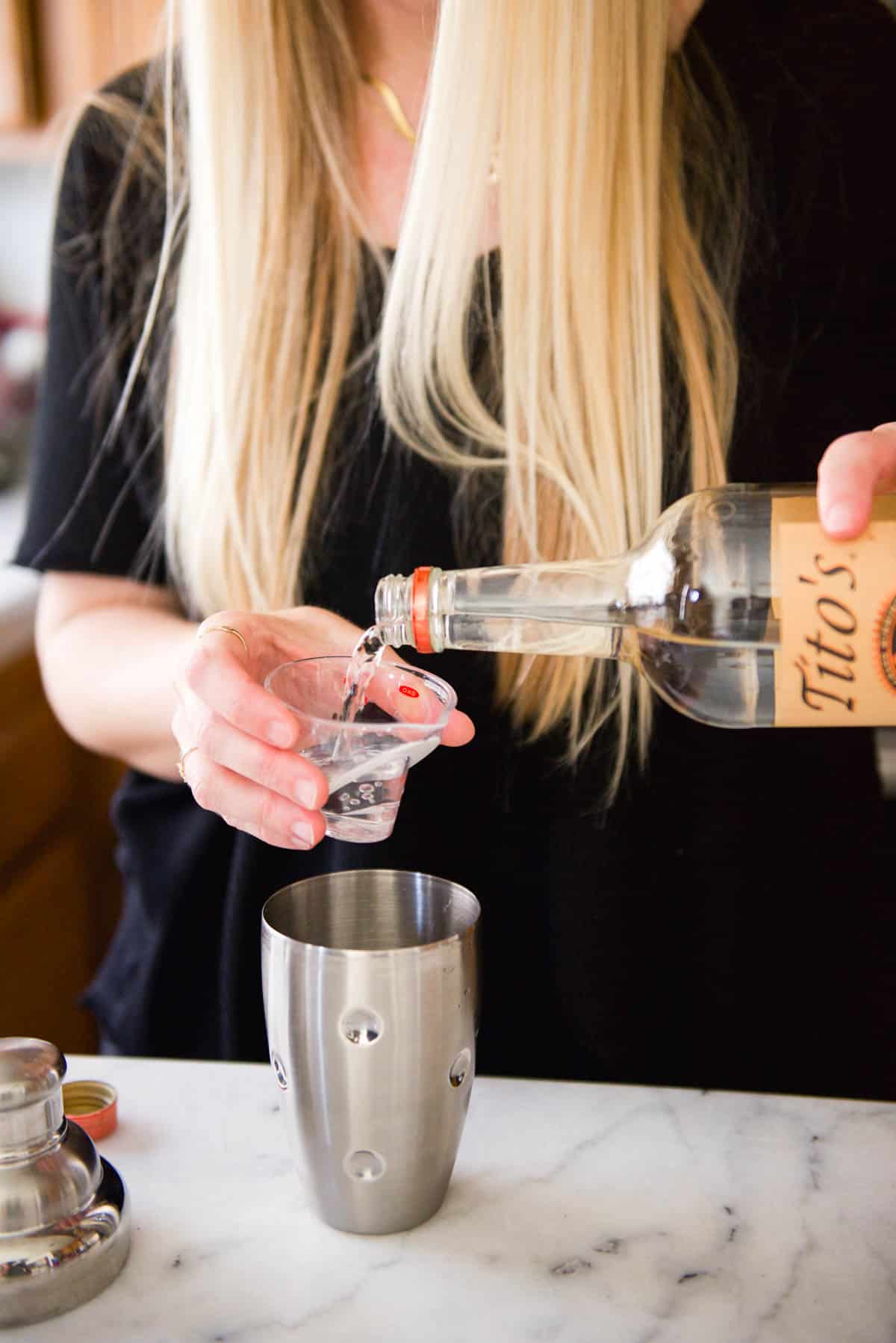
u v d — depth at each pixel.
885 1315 0.58
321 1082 0.61
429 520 1.03
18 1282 0.57
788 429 1.05
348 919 0.71
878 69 1.05
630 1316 0.58
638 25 0.92
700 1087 1.06
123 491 1.12
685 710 0.75
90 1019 2.16
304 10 0.98
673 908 1.04
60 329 1.12
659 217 0.98
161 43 1.08
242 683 0.66
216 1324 0.58
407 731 0.65
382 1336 0.57
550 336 0.97
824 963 1.05
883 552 0.62
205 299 0.99
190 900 1.08
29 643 1.92
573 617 0.74
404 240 0.94
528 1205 0.66
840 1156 0.70
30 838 1.93
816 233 1.04
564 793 1.02
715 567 0.66
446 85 0.89
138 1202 0.67
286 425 1.02
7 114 2.22
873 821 1.03
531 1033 1.05
